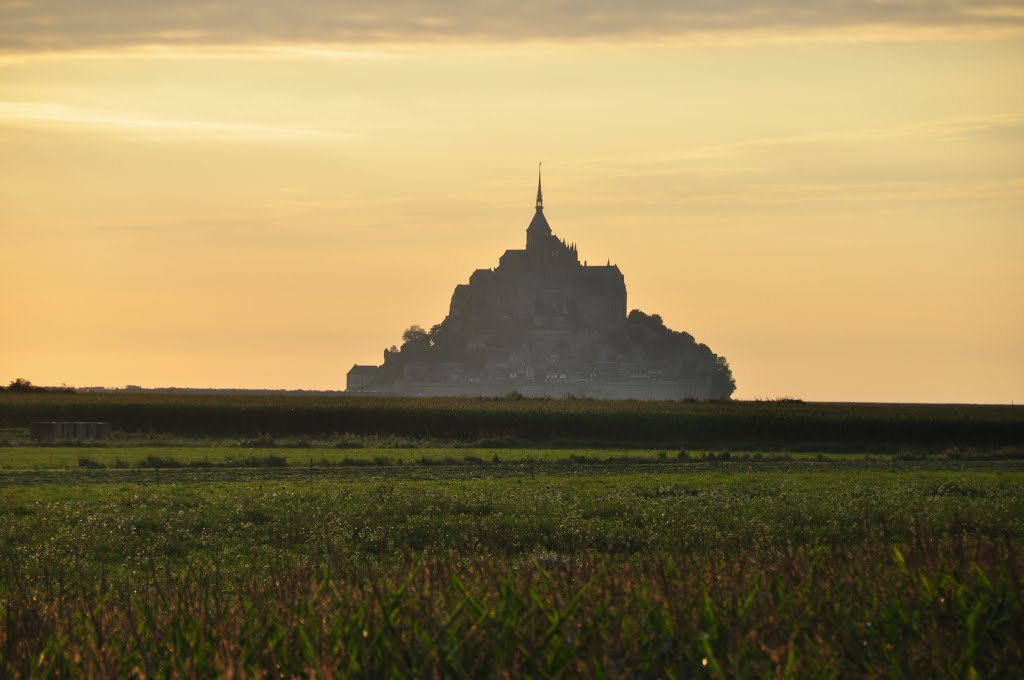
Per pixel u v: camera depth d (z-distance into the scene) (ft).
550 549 414.62
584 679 160.45
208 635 191.01
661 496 635.25
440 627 177.17
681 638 173.58
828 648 173.37
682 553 242.58
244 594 233.35
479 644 173.68
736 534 424.46
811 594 197.98
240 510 528.22
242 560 388.98
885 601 201.26
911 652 175.11
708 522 488.85
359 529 468.34
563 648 169.58
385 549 421.18
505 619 179.93
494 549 330.54
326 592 212.64
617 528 464.65
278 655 179.32
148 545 420.36
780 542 404.16
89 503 572.10
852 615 193.06
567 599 195.42
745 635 178.09
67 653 184.75
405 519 509.76
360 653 174.70
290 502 574.56
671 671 165.99
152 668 174.19
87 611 219.82
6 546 411.34
